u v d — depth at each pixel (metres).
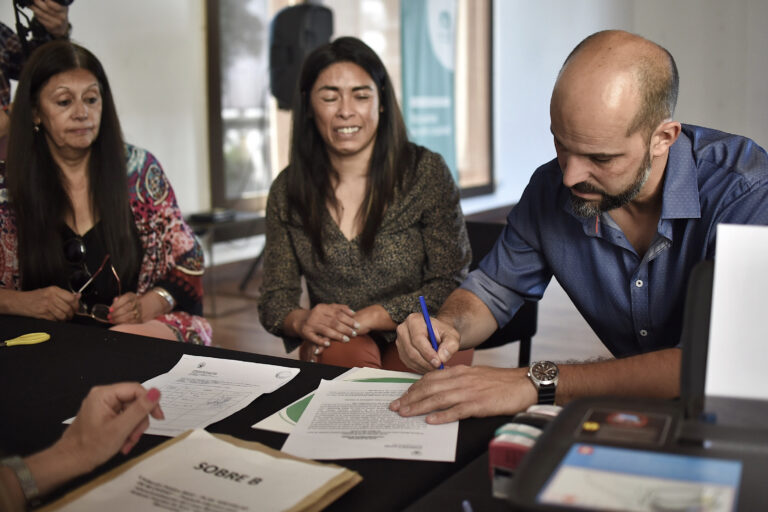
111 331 1.73
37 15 2.78
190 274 2.29
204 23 5.19
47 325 1.79
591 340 4.06
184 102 5.11
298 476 0.96
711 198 1.42
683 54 8.91
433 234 2.21
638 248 1.55
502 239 1.78
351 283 2.22
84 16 4.48
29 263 2.13
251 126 5.55
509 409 1.21
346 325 2.02
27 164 2.10
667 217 1.43
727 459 0.74
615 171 1.29
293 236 2.25
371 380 1.36
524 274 1.75
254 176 5.61
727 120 8.73
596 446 0.77
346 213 2.22
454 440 1.12
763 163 1.42
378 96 2.16
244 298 4.94
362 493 0.97
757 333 0.80
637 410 0.83
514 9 8.17
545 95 8.92
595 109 1.23
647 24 9.12
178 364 1.48
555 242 1.66
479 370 1.27
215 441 1.06
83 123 2.07
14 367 1.49
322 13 5.02
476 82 7.72
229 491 0.93
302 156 2.21
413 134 6.70
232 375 1.41
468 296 1.76
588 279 1.64
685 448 0.76
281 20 4.95
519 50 8.34
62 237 2.16
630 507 0.67
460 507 0.92
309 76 2.15
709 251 1.42
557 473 0.73
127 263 2.20
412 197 2.18
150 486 0.95
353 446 1.10
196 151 5.22
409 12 6.54
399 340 1.54
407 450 1.09
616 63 1.24
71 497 0.93
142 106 4.86
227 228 5.33
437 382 1.24
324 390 1.32
